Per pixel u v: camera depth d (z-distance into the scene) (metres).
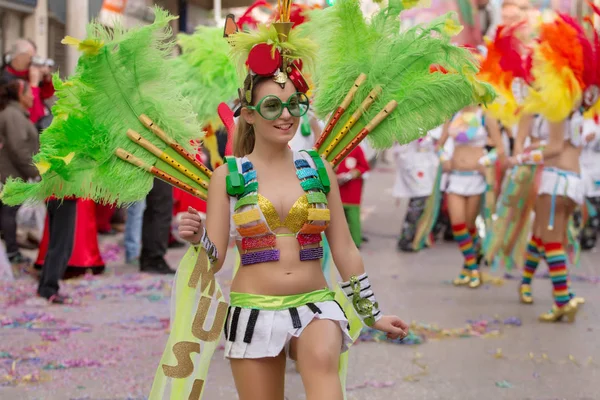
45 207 10.97
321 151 4.39
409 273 11.50
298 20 5.26
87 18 14.65
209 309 3.94
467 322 8.63
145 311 8.98
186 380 3.95
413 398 6.15
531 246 9.58
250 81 4.05
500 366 7.02
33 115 11.62
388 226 16.39
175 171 4.16
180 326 3.95
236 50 4.11
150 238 11.07
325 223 4.07
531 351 7.52
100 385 6.43
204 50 7.12
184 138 4.18
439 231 14.46
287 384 6.53
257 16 7.39
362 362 7.11
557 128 8.85
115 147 4.08
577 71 8.41
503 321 8.66
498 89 8.41
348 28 4.44
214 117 7.18
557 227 8.78
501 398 6.15
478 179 10.62
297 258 4.01
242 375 3.94
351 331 4.40
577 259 9.25
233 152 4.36
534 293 10.23
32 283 10.21
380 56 4.40
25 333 8.01
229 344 3.95
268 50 3.98
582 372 6.85
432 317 8.85
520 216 9.80
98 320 8.56
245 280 4.02
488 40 8.45
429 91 4.35
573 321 8.71
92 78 4.00
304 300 3.97
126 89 4.08
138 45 4.04
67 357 7.19
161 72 4.13
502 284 10.80
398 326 4.26
